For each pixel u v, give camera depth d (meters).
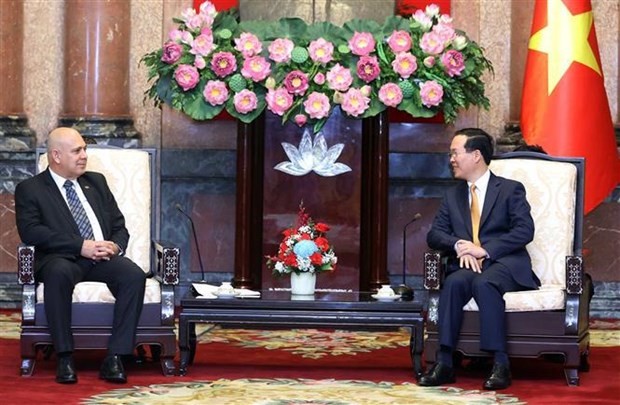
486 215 7.11
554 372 7.30
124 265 6.84
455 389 6.54
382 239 9.26
